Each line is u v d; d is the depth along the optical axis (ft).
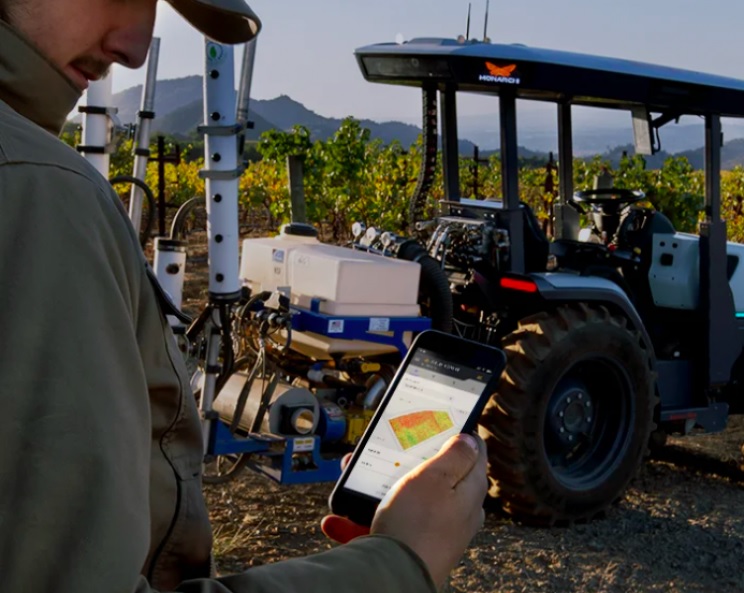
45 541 2.52
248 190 60.44
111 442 2.64
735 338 18.47
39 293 2.62
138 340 3.14
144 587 2.75
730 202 64.64
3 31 2.99
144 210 46.39
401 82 16.35
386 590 3.25
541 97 17.99
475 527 3.80
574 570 14.17
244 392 13.79
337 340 14.34
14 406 2.53
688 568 14.48
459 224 16.60
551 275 16.19
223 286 13.11
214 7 3.87
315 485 16.99
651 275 18.86
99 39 3.25
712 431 18.40
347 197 44.80
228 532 14.57
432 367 5.05
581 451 16.63
